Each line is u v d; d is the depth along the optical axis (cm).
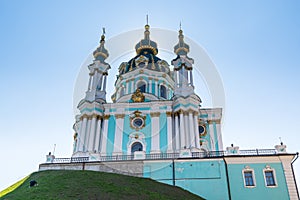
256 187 3181
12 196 2328
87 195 2314
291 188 3130
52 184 2602
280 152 3388
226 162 3350
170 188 3019
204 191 3197
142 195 2523
